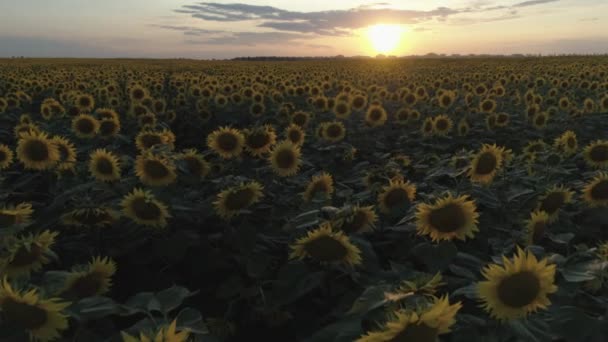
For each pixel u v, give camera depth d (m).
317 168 9.12
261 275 4.82
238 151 6.90
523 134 12.87
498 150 5.60
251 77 25.59
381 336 2.13
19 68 41.25
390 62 68.25
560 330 2.91
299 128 8.81
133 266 5.47
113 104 15.73
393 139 12.84
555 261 3.63
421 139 11.52
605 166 7.12
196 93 18.34
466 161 6.62
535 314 3.03
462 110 15.84
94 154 6.16
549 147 8.66
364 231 4.71
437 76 32.19
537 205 5.45
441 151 11.19
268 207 5.97
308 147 10.54
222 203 5.18
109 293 5.22
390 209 5.36
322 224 4.22
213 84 21.53
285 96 18.89
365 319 2.88
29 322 2.72
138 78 29.44
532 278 2.62
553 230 5.60
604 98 13.73
